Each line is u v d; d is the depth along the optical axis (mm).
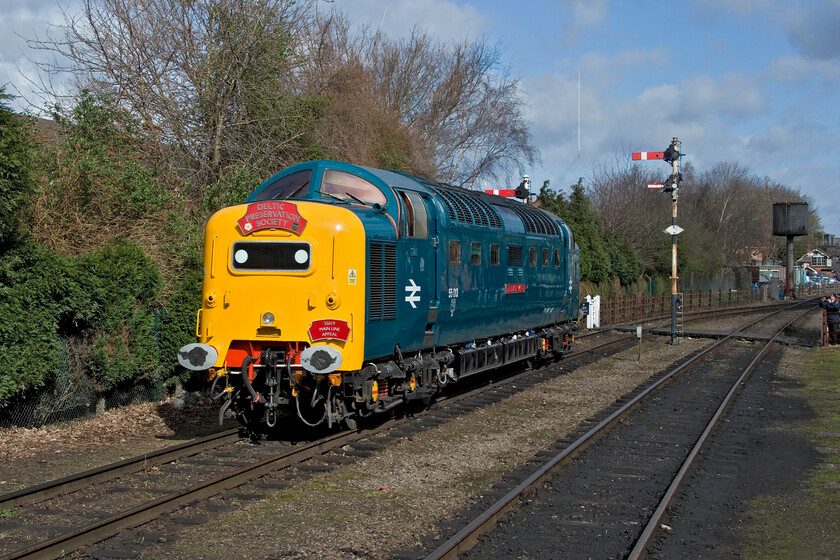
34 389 10461
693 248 53688
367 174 10703
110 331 11586
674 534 6781
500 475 8664
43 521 6672
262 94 19547
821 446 10414
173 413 12055
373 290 9805
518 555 6207
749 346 24688
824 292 95188
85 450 9477
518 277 15516
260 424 10867
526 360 18062
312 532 6590
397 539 6453
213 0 18750
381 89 32969
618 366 18984
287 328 9367
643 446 10305
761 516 7332
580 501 7715
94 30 17719
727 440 10773
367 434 10469
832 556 6285
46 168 12906
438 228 11758
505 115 37125
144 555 5996
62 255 11664
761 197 90438
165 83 18734
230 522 6797
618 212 45531
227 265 9648
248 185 16719
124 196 13766
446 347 12875
